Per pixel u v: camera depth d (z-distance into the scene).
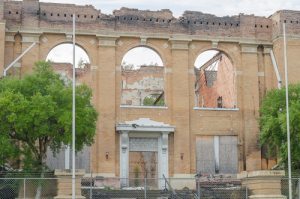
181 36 51.78
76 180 35.69
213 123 51.53
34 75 40.19
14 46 49.41
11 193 38.34
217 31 52.66
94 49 50.72
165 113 50.81
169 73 51.50
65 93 39.38
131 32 51.09
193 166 50.50
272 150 48.38
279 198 36.28
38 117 37.56
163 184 49.44
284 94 45.03
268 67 53.25
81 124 38.88
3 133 38.06
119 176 49.06
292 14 52.81
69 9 50.56
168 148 50.28
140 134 50.12
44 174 38.00
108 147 49.22
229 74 58.09
